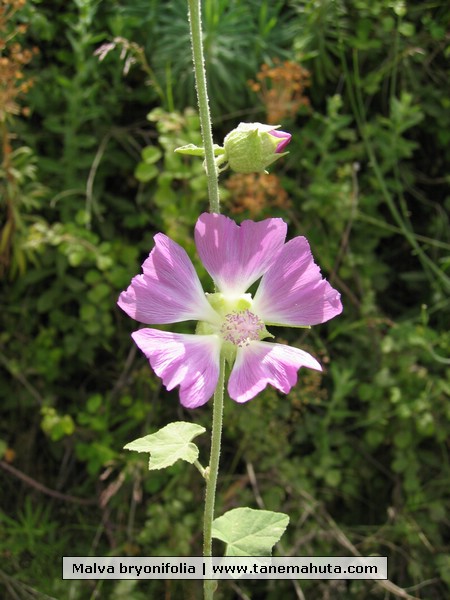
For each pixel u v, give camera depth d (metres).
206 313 0.14
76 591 0.25
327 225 0.28
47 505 0.27
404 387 0.26
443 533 0.28
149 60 0.27
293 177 0.28
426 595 0.26
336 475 0.26
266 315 0.14
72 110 0.25
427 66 0.28
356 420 0.28
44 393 0.27
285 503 0.26
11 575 0.25
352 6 0.27
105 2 0.27
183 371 0.13
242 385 0.14
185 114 0.25
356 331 0.27
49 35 0.26
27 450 0.27
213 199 0.14
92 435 0.26
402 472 0.28
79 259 0.24
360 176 0.29
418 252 0.27
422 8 0.28
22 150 0.24
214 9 0.25
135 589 0.25
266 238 0.14
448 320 0.28
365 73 0.28
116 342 0.28
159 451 0.14
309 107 0.27
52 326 0.26
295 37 0.27
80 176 0.27
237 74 0.26
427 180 0.29
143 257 0.28
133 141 0.27
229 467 0.27
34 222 0.26
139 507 0.26
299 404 0.26
